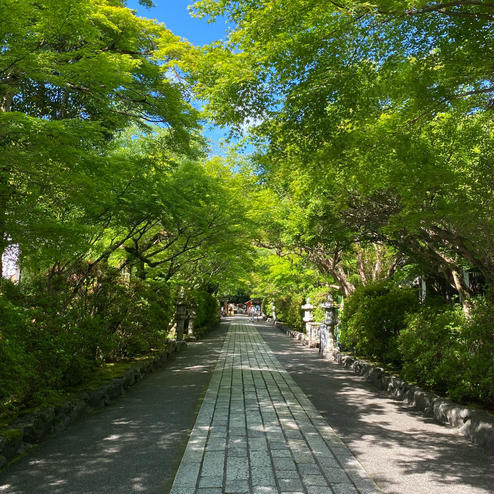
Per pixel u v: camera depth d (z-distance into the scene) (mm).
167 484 3496
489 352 5508
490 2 4086
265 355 13695
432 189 5504
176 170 10117
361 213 8531
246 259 16438
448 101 5402
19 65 4660
